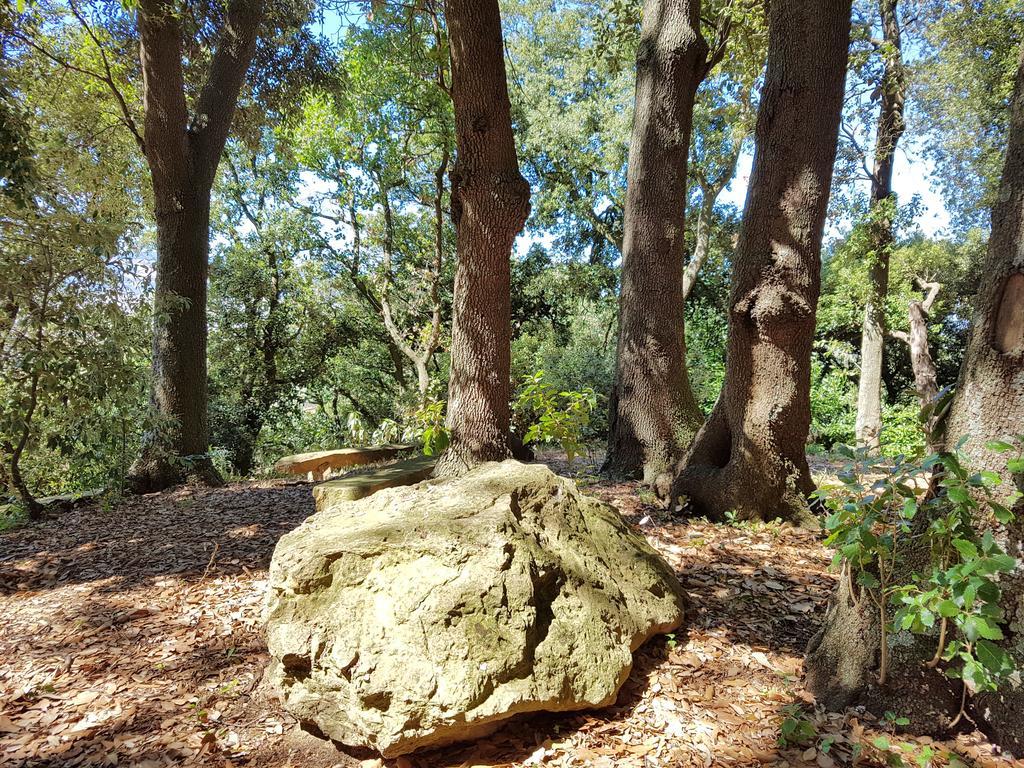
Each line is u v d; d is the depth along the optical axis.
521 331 20.31
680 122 6.61
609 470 6.86
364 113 13.77
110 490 7.41
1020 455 2.22
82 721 2.79
